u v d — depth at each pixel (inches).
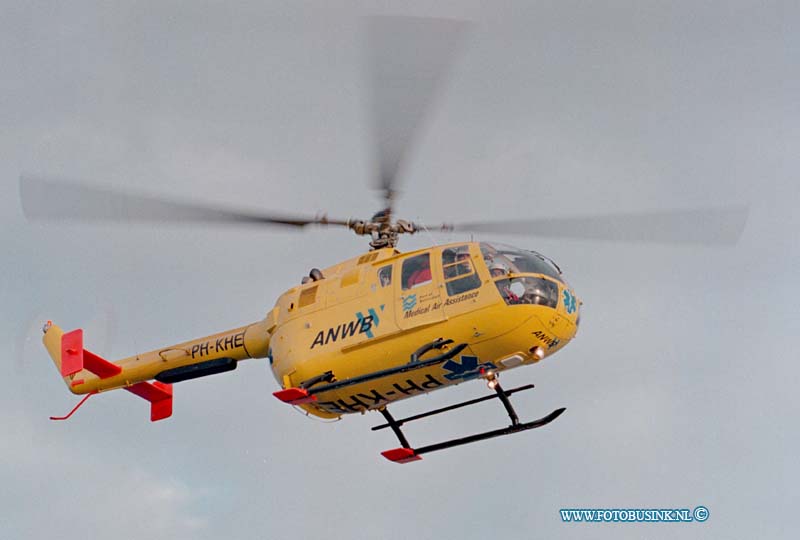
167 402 2203.5
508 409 1755.7
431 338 1643.7
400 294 1694.1
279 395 1733.5
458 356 1641.2
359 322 1713.8
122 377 2106.3
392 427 1833.2
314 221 1782.7
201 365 1988.2
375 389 1717.5
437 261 1691.7
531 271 1640.0
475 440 1788.9
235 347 1942.7
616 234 1631.4
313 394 1742.1
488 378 1697.8
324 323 1755.7
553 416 1759.4
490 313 1609.3
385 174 1752.0
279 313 1846.7
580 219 1646.2
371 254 1797.5
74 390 2217.0
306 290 1824.6
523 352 1633.9
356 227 1828.2
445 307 1643.7
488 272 1637.6
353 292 1752.0
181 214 1631.4
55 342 2431.1
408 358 1662.2
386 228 1834.4
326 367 1723.7
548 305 1621.6
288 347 1776.6
